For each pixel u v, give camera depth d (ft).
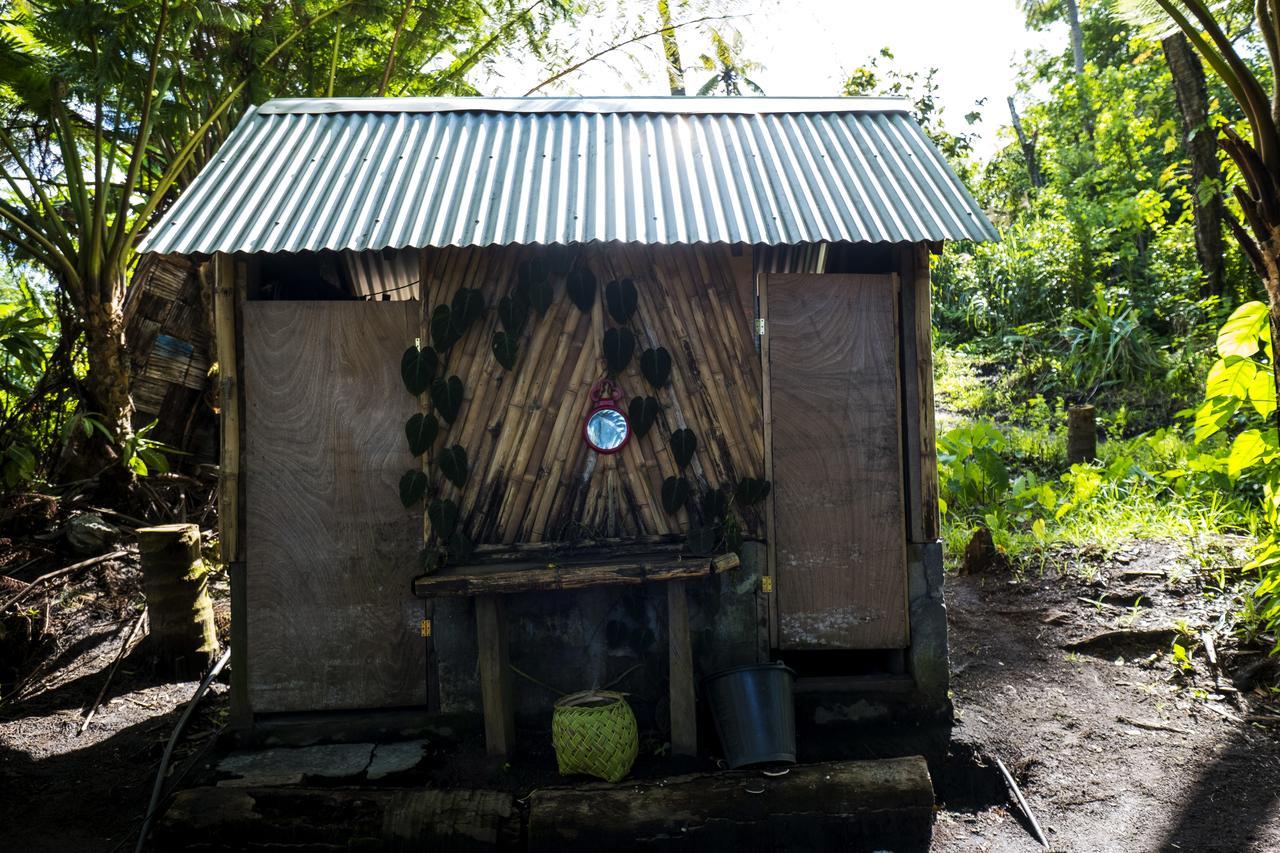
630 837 11.69
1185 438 26.99
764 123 15.90
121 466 22.85
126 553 21.12
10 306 27.58
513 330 13.71
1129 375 33.83
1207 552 18.78
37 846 12.30
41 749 14.97
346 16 26.48
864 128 15.75
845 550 14.01
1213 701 14.84
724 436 13.99
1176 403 31.83
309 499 13.80
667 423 13.99
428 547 13.80
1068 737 13.99
